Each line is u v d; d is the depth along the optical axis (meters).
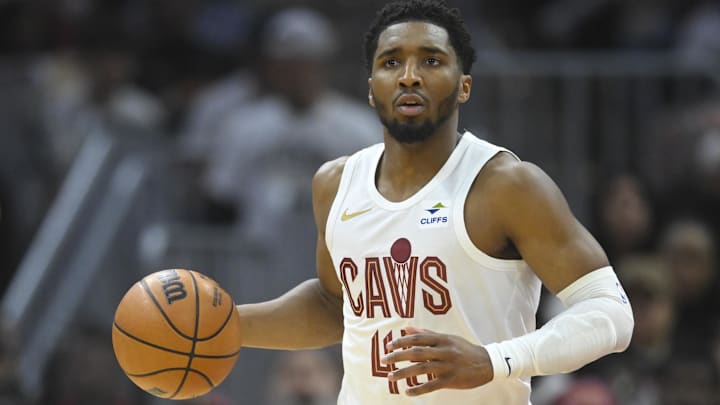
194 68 40.91
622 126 31.75
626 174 31.41
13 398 26.58
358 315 15.45
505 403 15.24
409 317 14.95
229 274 28.47
